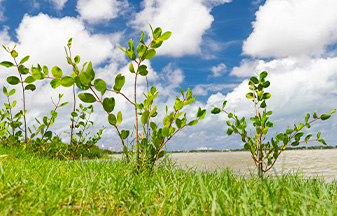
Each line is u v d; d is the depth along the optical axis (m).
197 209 1.89
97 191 2.23
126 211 1.93
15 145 5.17
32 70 2.69
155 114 3.38
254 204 1.99
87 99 2.63
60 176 2.67
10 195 1.91
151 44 2.91
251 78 4.07
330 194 2.52
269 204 1.96
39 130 4.86
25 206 1.76
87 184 2.31
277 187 2.47
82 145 6.08
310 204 2.02
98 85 2.62
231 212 1.77
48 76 2.73
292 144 3.61
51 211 1.78
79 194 2.18
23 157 4.32
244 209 1.89
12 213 1.71
